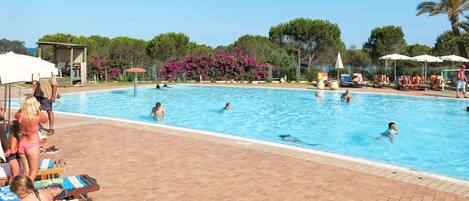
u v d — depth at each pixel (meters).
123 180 7.29
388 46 58.50
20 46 44.53
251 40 54.56
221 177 7.46
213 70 39.56
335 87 30.28
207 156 8.91
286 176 7.50
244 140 10.52
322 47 57.06
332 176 7.50
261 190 6.77
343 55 57.78
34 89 11.35
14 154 6.50
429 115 19.53
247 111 21.36
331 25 56.94
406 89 30.14
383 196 6.48
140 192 6.68
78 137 10.91
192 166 8.15
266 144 10.05
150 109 21.64
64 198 5.51
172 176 7.52
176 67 40.34
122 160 8.59
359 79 33.03
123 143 10.18
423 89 30.11
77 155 9.01
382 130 16.05
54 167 6.74
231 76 39.44
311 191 6.72
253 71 39.62
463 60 32.91
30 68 7.45
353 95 27.42
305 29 56.22
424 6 37.78
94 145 9.96
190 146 9.83
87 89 29.41
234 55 41.19
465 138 14.48
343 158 8.77
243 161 8.50
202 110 21.62
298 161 8.51
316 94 26.36
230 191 6.73
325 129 16.38
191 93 29.75
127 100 25.31
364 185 7.00
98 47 58.28
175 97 27.28
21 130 6.29
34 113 6.30
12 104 19.50
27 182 4.75
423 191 6.71
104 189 6.81
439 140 14.13
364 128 16.52
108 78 39.72
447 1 36.47
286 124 17.66
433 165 11.00
